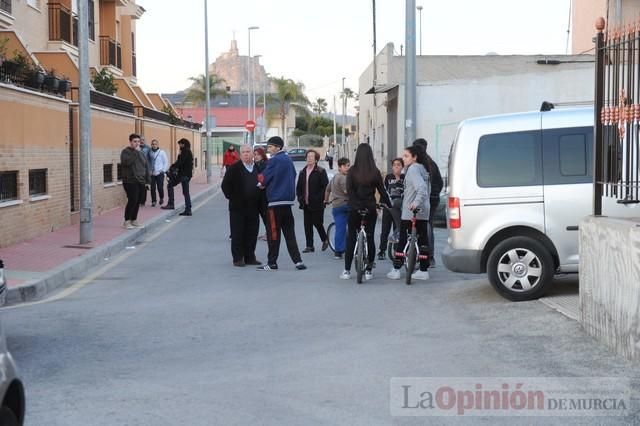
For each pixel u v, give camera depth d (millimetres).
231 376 7316
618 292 7578
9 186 15977
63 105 19297
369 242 12656
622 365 7223
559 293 10781
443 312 10047
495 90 29625
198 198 31797
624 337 7445
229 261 15094
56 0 27188
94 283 12836
